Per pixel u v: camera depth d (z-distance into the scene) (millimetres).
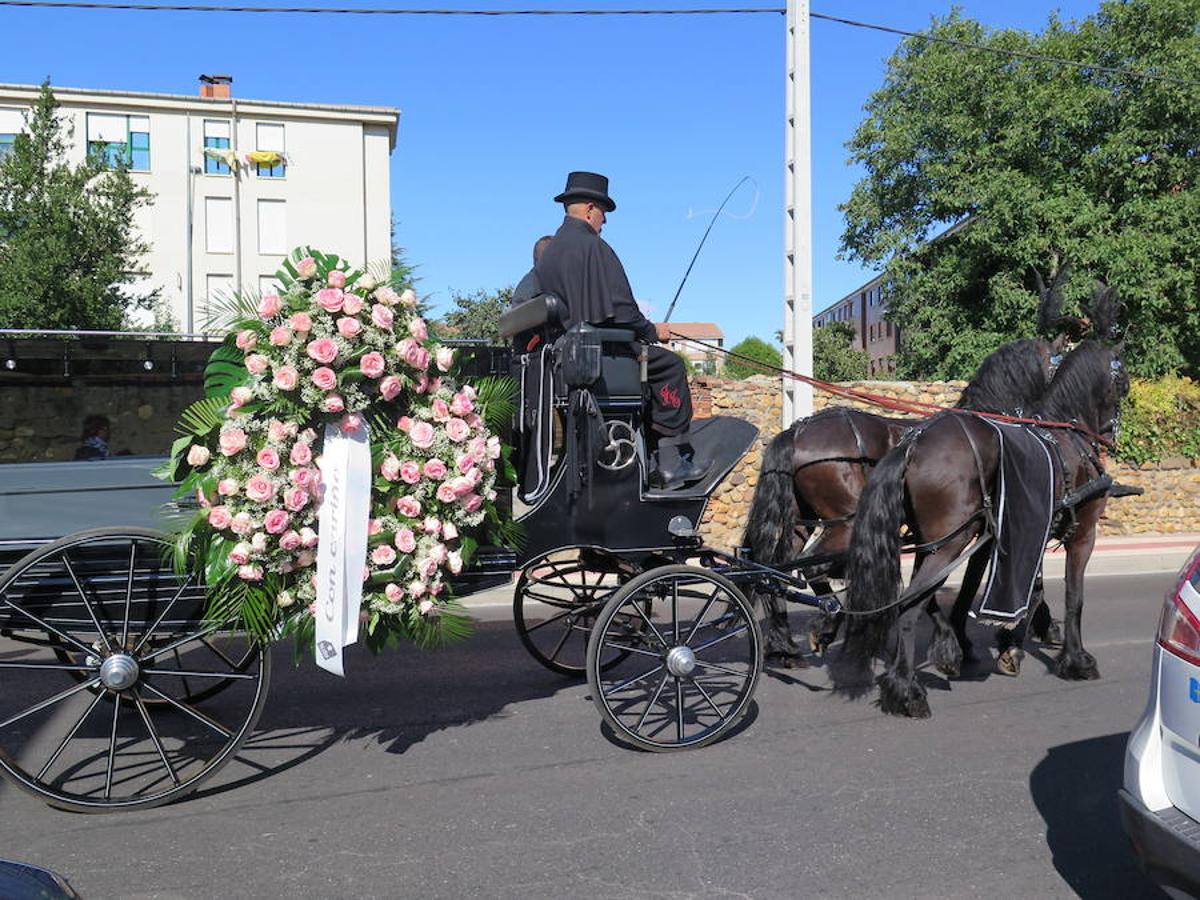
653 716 5582
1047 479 5684
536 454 5059
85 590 4246
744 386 13188
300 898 3506
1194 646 2973
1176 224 20078
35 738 5164
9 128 38469
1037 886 3623
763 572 5605
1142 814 2965
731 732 5371
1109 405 6723
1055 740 5254
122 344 4914
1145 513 14672
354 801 4391
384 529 4332
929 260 22766
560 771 4773
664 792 4508
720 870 3736
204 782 4551
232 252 41250
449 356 4410
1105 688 6273
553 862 3799
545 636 7809
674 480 5230
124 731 5309
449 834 4047
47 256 19734
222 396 4223
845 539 6324
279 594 4203
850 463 6281
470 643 7504
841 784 4609
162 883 3605
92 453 4895
